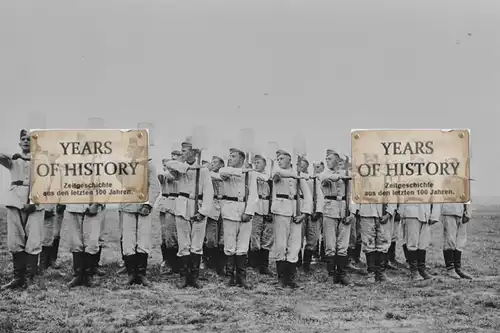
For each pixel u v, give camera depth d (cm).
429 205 1012
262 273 1049
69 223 889
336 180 970
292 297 842
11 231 855
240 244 920
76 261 892
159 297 820
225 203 922
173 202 1027
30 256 867
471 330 671
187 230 912
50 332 650
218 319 714
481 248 1177
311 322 707
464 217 1022
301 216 928
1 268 1002
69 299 802
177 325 689
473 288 910
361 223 995
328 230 986
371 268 984
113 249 1285
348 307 780
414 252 1006
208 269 1085
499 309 775
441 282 961
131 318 712
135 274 905
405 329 677
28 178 868
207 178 909
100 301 793
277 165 935
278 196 929
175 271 1026
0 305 761
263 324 694
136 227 907
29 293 828
